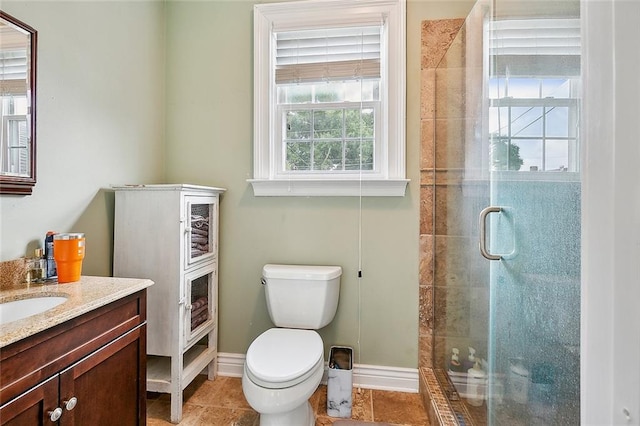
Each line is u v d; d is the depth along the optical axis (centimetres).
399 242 191
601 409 36
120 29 172
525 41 96
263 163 200
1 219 116
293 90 204
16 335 77
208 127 206
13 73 119
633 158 32
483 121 130
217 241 199
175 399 159
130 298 119
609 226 35
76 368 95
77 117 147
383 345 192
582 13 39
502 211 112
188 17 207
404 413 170
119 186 165
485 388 128
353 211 193
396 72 187
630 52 32
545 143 85
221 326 204
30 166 124
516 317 102
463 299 153
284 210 198
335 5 191
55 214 137
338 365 186
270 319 200
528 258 95
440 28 186
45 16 131
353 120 200
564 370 78
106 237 165
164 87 209
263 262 201
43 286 117
